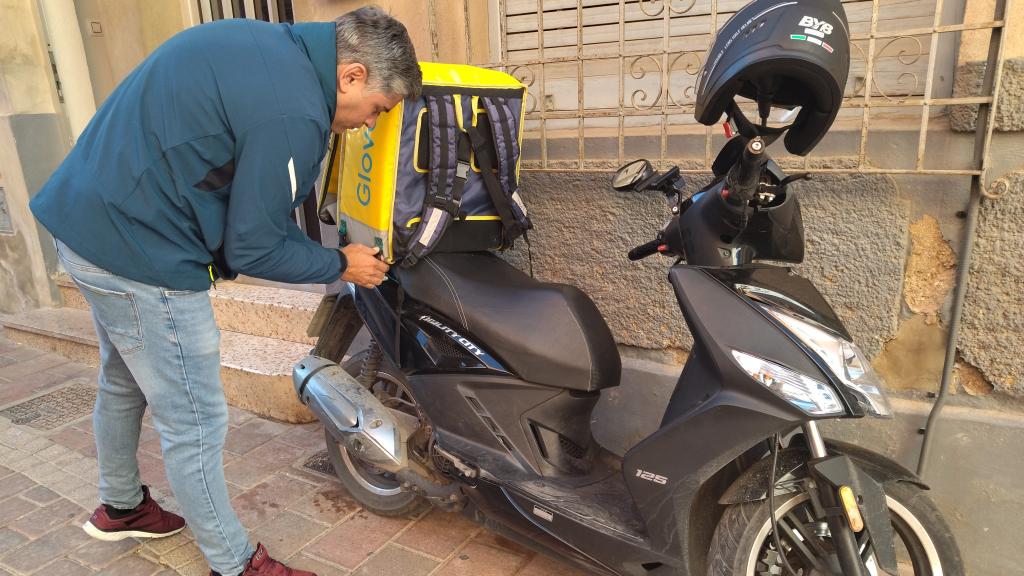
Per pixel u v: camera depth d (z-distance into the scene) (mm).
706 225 1844
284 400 3324
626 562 1938
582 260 2717
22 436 3318
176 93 1719
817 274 2297
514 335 2113
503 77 2291
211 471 2105
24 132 4512
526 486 2088
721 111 1736
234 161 1772
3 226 4801
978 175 1965
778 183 1765
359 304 2455
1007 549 2170
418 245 2191
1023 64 1872
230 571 2182
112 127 1795
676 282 1825
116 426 2305
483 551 2443
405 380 2375
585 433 2246
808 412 1621
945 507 2232
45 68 4582
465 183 2254
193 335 1982
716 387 1777
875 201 2158
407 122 2094
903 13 2197
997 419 2109
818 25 1504
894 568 1532
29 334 4461
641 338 2670
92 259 1856
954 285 2100
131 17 4551
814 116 1654
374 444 2217
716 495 1954
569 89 2861
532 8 2855
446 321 2225
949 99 1932
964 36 1961
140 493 2461
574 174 2652
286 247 1901
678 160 2486
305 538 2521
